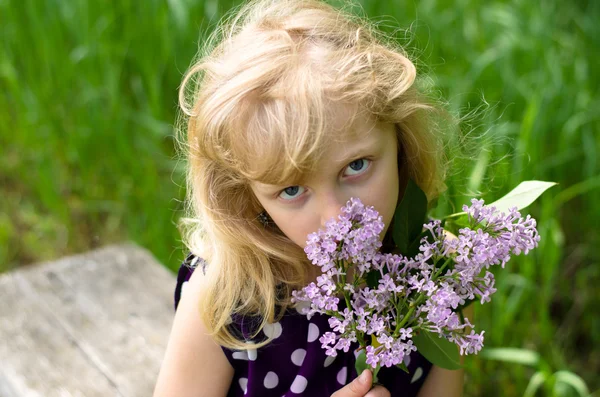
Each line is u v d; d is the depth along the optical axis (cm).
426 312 140
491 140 210
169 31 280
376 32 154
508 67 272
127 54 292
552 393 202
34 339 181
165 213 260
